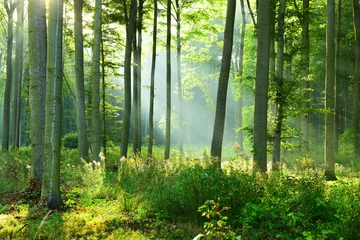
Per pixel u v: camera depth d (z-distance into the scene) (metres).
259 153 10.85
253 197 7.30
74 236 6.02
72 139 29.62
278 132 14.28
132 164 11.54
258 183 8.03
